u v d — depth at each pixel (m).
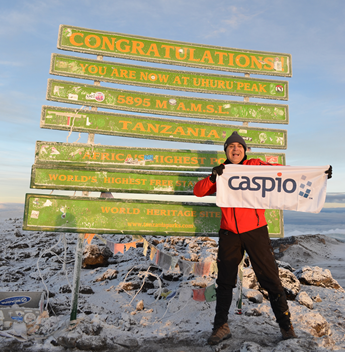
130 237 7.17
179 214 3.81
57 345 2.79
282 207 3.23
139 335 3.08
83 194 3.70
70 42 3.96
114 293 4.26
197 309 3.68
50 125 3.72
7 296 3.25
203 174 3.97
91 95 3.91
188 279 4.76
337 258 11.84
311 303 3.98
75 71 3.92
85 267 5.35
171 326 3.29
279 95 4.50
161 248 6.33
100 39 4.06
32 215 3.48
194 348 2.84
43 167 3.61
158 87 4.17
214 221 3.87
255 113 4.37
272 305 3.03
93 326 3.04
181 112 4.18
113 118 3.93
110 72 4.03
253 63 4.50
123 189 3.77
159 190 3.86
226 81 4.38
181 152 4.04
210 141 4.18
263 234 3.12
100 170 3.73
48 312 3.44
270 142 4.33
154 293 4.25
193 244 6.71
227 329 2.96
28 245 6.89
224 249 3.16
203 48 4.39
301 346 2.71
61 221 3.53
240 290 3.63
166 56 4.27
